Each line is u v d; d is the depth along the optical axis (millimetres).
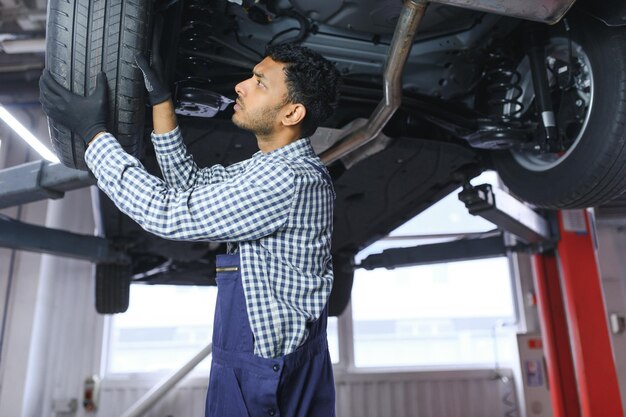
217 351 856
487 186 2340
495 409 4422
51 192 1759
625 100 1349
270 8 1376
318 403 887
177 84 1356
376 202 2268
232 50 1494
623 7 1305
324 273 924
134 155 1172
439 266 4969
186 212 776
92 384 4223
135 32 1013
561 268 3201
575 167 1505
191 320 4715
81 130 929
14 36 2658
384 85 1330
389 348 4750
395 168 1923
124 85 1020
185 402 4301
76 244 2488
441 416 4402
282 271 846
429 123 1832
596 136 1414
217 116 1574
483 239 3158
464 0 1060
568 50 1484
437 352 4762
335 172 1890
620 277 4289
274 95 925
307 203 855
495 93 1696
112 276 2980
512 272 4867
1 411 3812
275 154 900
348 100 1660
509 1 1059
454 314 4859
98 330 4391
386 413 4402
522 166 1789
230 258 862
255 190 797
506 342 4727
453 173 2029
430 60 1645
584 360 3012
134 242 2629
